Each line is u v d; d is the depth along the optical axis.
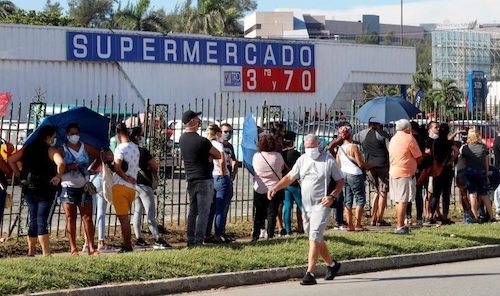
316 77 46.53
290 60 45.59
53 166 12.12
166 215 17.89
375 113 16.77
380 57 48.97
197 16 71.12
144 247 13.87
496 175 17.81
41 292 9.90
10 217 14.52
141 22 65.56
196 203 13.15
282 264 11.99
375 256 12.94
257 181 14.36
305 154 11.36
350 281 11.63
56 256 11.75
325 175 11.20
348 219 15.52
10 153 12.77
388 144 16.16
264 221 15.23
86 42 39.22
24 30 37.62
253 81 44.31
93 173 13.23
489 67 92.81
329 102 47.12
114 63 40.19
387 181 16.36
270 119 18.52
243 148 14.91
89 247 12.98
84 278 10.41
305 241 13.31
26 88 37.69
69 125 12.64
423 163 16.52
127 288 10.45
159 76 41.44
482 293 10.44
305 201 11.33
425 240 14.04
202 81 42.78
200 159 13.02
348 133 15.55
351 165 15.45
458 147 17.78
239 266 11.67
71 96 38.97
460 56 91.25
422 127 16.64
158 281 10.74
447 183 16.98
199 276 11.09
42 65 38.19
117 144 14.55
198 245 12.92
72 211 12.77
